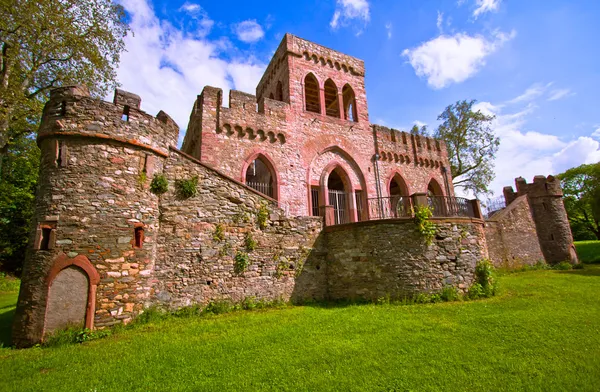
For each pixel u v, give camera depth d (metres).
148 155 10.10
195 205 11.02
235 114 17.16
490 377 5.31
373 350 6.57
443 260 11.84
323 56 22.02
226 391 5.00
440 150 25.62
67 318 8.04
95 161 9.09
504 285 14.75
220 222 11.33
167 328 8.52
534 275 19.50
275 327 8.41
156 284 9.92
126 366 6.05
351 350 6.59
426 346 6.75
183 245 10.56
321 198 19.00
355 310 10.23
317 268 12.85
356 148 21.25
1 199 24.59
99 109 9.34
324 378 5.36
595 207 40.84
